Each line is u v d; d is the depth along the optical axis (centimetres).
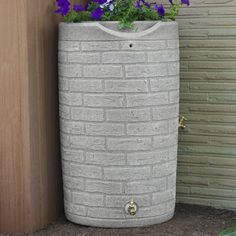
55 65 355
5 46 329
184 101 385
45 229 347
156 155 338
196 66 379
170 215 355
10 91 331
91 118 333
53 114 356
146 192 339
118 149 332
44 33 342
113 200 338
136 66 326
